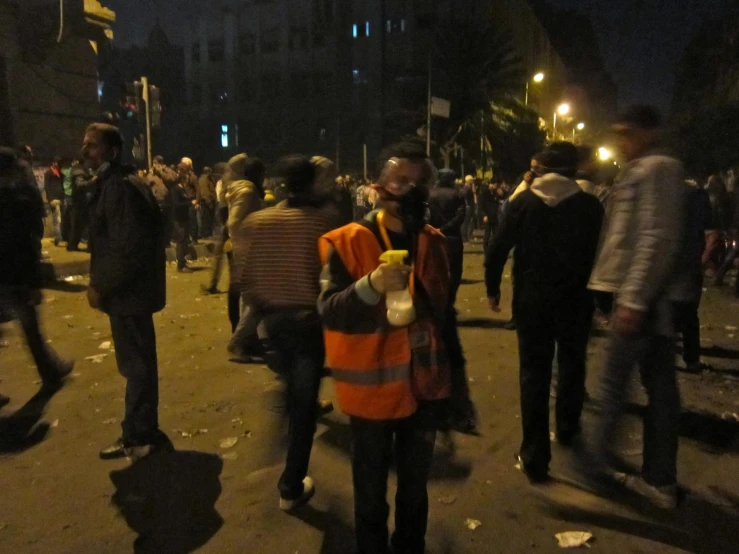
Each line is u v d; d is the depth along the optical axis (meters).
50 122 15.88
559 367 4.46
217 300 9.90
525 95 39.88
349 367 2.62
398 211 2.69
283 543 3.45
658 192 3.41
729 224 12.37
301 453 3.69
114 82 65.56
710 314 9.17
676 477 3.92
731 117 38.25
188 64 67.69
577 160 4.07
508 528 3.58
